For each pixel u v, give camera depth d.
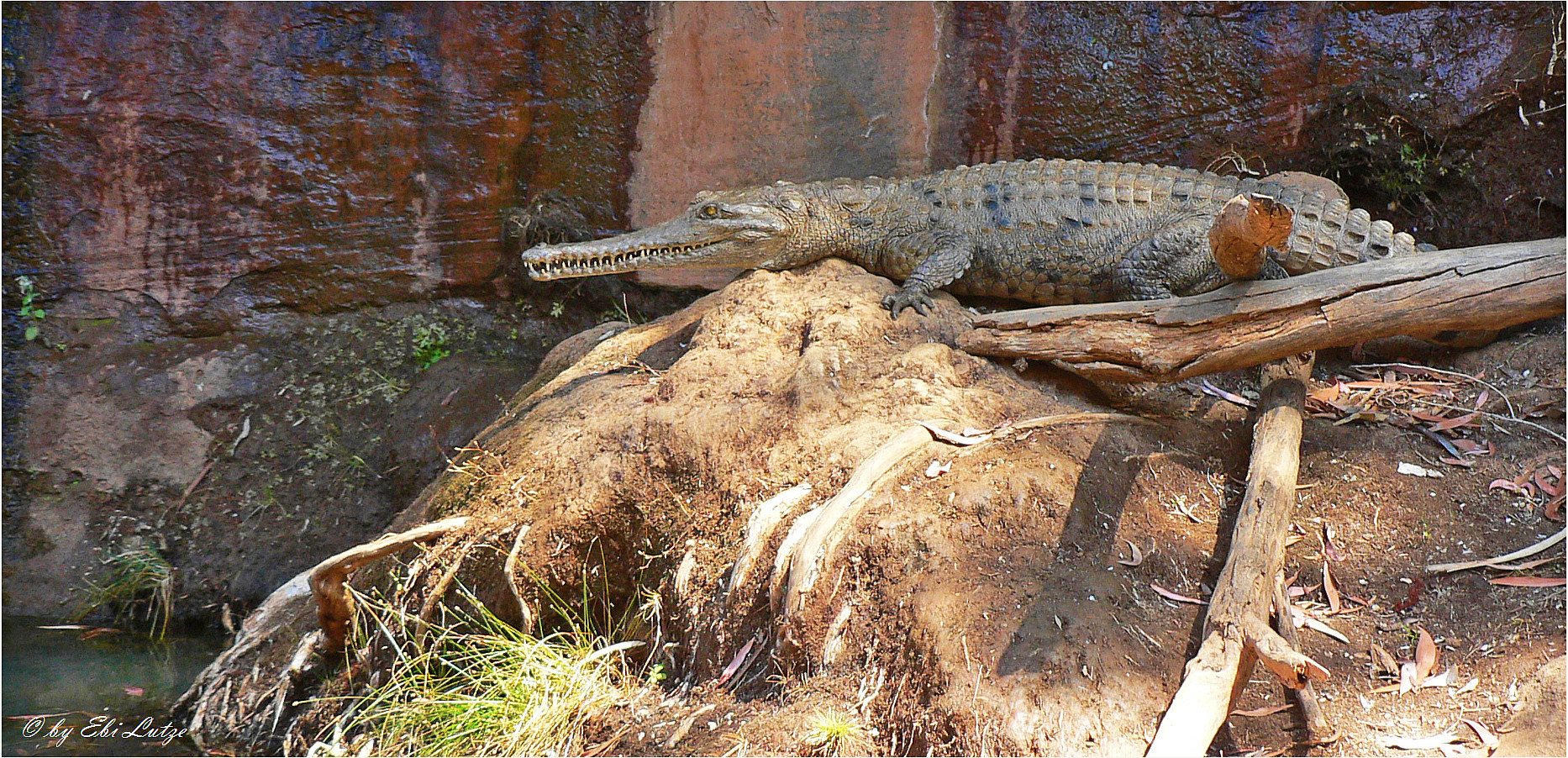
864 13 2.47
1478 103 2.25
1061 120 2.43
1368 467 1.89
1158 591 1.75
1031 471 1.83
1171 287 2.10
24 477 2.46
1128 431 1.91
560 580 1.99
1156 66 2.39
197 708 2.08
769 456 1.93
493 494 2.06
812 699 1.72
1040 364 2.04
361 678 2.04
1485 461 1.88
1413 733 1.64
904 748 1.67
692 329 2.24
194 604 2.40
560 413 2.13
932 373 1.98
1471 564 1.77
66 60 2.46
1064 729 1.63
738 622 1.81
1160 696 1.66
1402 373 2.06
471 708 1.87
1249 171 2.37
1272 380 1.98
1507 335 2.08
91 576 2.41
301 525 2.45
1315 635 1.73
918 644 1.70
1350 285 1.86
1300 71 2.34
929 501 1.80
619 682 1.90
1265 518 1.75
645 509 1.97
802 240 2.21
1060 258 2.15
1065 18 2.42
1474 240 2.28
